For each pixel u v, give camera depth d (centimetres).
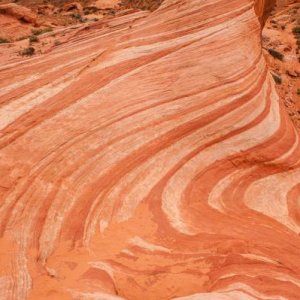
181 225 1008
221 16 1412
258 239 1006
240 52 1379
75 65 1213
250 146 1248
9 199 906
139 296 816
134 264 880
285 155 1295
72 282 805
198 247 938
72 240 909
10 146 978
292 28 3022
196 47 1321
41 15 3400
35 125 1030
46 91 1108
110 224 978
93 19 3347
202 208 1086
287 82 2273
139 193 1053
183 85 1240
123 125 1116
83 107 1104
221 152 1210
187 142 1173
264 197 1199
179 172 1131
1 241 840
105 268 857
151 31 1359
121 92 1170
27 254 838
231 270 875
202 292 817
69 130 1053
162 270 870
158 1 3866
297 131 1472
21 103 1061
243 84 1320
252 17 1502
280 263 927
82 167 1021
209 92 1255
